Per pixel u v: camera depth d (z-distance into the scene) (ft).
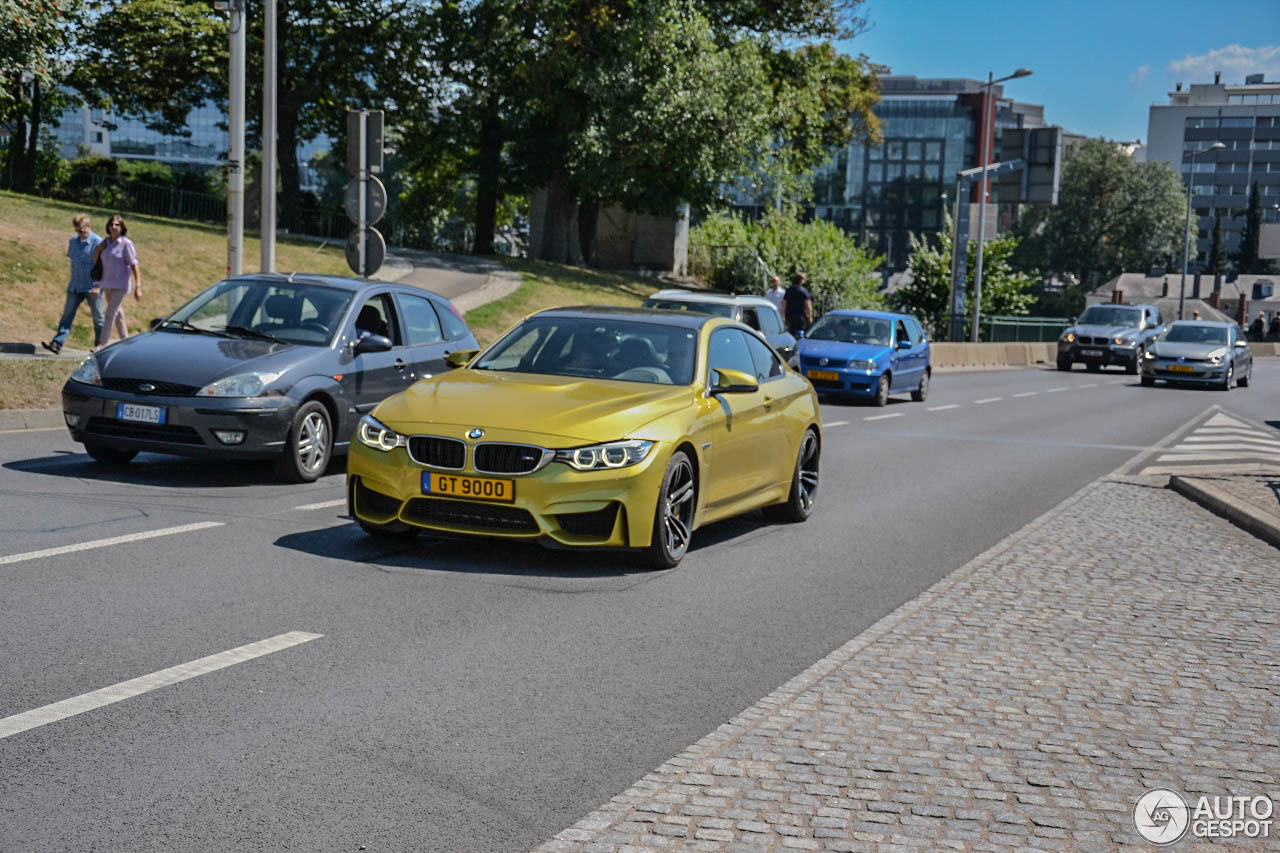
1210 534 33.63
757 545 30.45
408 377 39.63
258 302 38.29
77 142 454.81
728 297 66.80
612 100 136.67
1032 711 17.66
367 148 55.42
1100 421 72.02
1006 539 31.60
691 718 17.04
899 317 81.92
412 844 12.64
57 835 12.44
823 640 21.62
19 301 68.80
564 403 26.61
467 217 258.16
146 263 88.69
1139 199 444.14
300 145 173.06
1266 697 18.76
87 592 22.30
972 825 13.57
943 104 480.64
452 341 42.42
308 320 37.76
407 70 150.71
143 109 164.04
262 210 59.36
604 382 28.40
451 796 13.96
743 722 16.76
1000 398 89.15
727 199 163.43
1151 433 65.51
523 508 25.11
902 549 30.66
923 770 15.17
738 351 31.81
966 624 22.65
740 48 144.77
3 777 13.88
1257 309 454.40
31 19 89.45
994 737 16.49
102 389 34.17
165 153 460.55
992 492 41.19
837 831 13.25
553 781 14.55
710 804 13.87
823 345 77.61
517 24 136.26
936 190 483.51
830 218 491.72
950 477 44.60
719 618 22.91
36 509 29.55
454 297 110.73
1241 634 22.62
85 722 15.74
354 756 15.06
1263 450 57.67
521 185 155.63
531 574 25.66
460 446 25.50
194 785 13.92
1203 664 20.49
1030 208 456.04
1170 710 17.94
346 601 22.63
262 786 13.98
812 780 14.71
